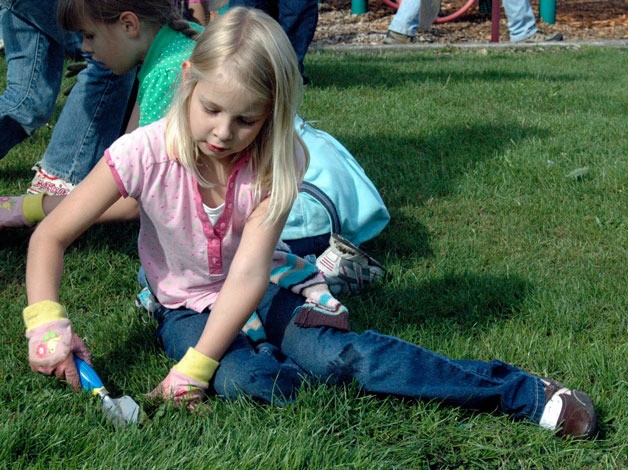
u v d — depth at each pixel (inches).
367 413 89.1
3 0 142.8
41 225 89.8
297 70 85.4
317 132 143.7
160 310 103.3
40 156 179.3
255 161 90.0
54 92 150.9
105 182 88.8
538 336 108.2
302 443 81.2
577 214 154.9
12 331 106.0
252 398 90.0
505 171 178.2
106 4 106.3
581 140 203.8
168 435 83.4
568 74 319.6
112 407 85.6
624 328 112.6
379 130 214.5
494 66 338.6
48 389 90.6
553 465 84.6
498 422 89.8
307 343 93.0
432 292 122.8
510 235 145.6
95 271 127.4
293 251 127.9
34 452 80.1
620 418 91.7
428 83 287.1
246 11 84.2
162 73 108.3
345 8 516.7
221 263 96.3
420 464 84.1
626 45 426.3
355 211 133.7
